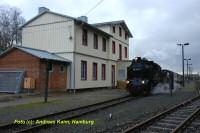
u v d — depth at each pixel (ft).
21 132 30.58
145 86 83.41
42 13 98.27
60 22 94.94
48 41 96.78
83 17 113.80
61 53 93.97
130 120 39.91
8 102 60.75
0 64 87.15
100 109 50.78
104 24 120.88
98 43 110.52
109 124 36.86
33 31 100.17
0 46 161.68
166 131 32.22
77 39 94.32
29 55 82.38
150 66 88.38
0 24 167.02
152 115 44.45
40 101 62.85
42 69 82.07
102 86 112.68
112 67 124.47
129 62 126.11
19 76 81.15
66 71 91.97
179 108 52.70
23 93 78.64
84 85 98.02
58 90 88.17
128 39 146.51
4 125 33.35
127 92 94.73
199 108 49.32
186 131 32.45
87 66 100.78
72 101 64.23
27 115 43.62
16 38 169.07
